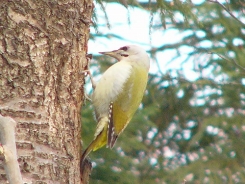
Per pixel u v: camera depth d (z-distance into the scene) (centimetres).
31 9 838
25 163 790
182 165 1809
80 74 906
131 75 1124
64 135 845
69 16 881
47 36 848
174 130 1852
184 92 1836
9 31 819
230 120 1783
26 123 803
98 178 1488
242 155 1784
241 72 1781
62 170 829
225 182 1748
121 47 1185
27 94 812
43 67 834
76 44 898
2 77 805
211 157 1775
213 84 1812
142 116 1595
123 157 1545
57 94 851
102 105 1093
